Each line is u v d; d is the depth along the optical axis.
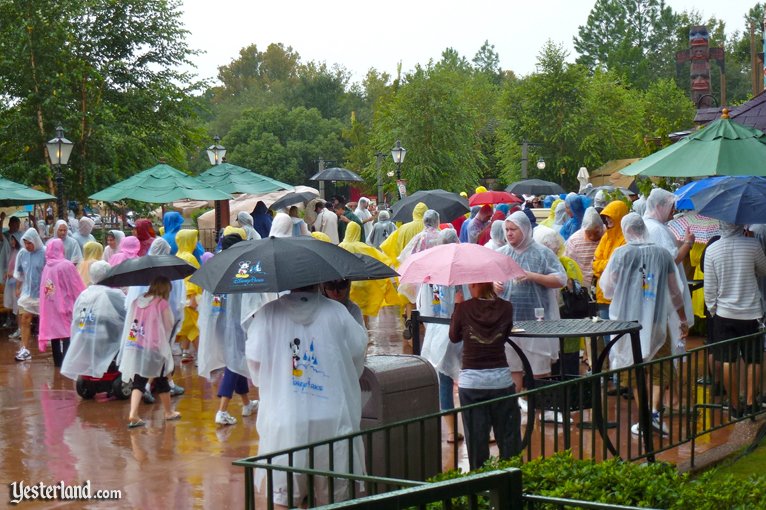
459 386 7.26
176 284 12.59
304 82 109.44
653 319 8.64
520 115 61.16
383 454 7.27
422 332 15.86
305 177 83.69
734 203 8.87
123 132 32.66
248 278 6.60
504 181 62.84
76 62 30.66
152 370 10.07
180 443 9.38
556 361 9.75
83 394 11.52
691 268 12.52
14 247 17.33
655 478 5.26
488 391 7.11
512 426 7.15
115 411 10.84
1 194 17.02
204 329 10.30
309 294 6.88
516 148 60.53
